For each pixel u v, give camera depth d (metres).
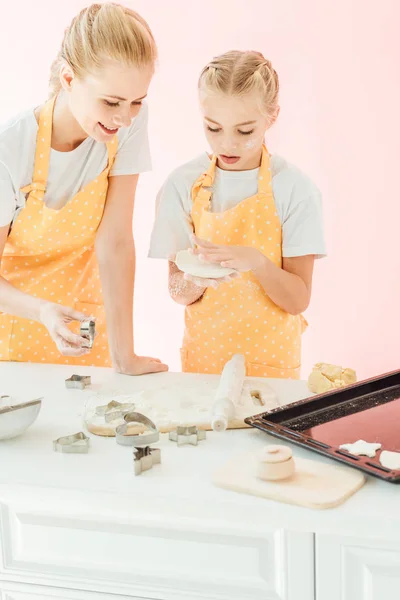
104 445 1.03
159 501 0.87
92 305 1.64
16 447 1.03
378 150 2.79
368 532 0.80
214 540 0.87
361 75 2.74
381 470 0.85
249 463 0.93
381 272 2.88
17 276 1.58
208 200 1.58
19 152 1.42
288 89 2.83
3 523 0.95
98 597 0.94
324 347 3.01
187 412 1.10
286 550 0.85
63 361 1.62
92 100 1.21
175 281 1.60
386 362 2.95
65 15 2.91
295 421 1.03
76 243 1.55
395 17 2.65
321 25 2.74
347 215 2.88
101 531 0.91
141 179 3.02
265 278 1.44
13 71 3.02
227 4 2.80
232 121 1.37
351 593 0.83
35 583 0.96
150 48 1.20
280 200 1.54
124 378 1.37
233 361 1.25
